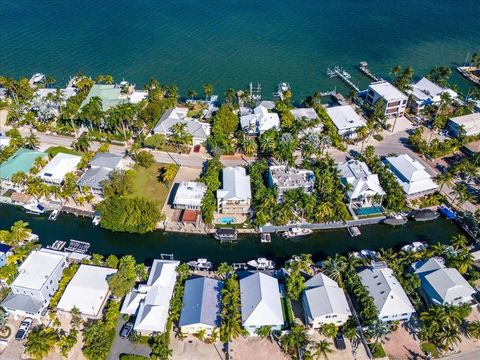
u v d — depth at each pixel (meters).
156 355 122.75
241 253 164.25
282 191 178.75
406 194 183.00
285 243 168.62
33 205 181.12
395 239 171.12
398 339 132.12
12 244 158.25
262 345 130.00
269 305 132.50
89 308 136.00
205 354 128.12
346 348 129.00
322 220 173.00
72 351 127.75
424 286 143.50
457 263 148.00
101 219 171.62
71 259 156.00
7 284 144.12
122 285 137.50
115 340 130.25
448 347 128.25
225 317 128.50
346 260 147.88
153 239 169.00
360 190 179.75
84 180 185.75
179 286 142.25
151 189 190.50
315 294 135.75
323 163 191.75
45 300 138.25
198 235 169.62
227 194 176.75
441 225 177.88
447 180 185.38
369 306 132.88
